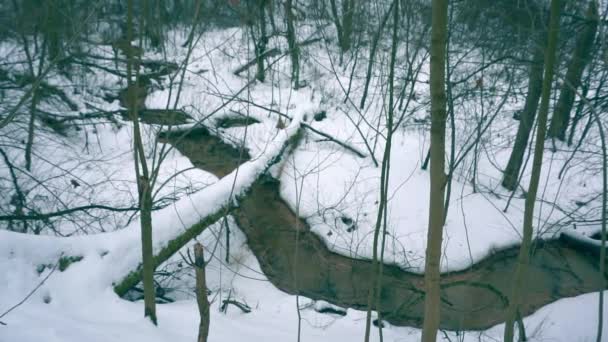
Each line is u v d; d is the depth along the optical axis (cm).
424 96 1407
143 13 414
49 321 444
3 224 803
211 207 780
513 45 829
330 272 904
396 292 849
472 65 1125
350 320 727
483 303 819
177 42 1797
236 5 1077
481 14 844
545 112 368
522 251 400
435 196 330
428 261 344
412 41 792
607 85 855
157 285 774
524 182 1138
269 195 1118
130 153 1205
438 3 299
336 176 1134
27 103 992
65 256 588
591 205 1033
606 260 912
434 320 350
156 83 1466
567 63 830
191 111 1333
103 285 583
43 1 959
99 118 1266
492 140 1180
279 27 1683
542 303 812
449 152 1145
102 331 448
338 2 1775
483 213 1017
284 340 575
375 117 1366
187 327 542
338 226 999
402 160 1201
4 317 434
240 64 1582
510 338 417
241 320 636
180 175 1110
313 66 1623
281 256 942
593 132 1205
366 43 1338
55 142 1128
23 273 539
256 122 1380
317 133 1291
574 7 862
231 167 1196
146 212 456
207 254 910
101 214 909
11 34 1075
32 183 970
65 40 1078
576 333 688
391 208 1031
